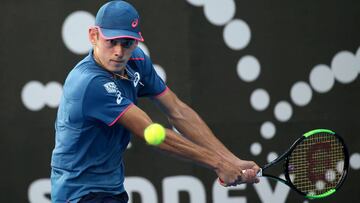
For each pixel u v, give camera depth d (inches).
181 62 783.7
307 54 805.9
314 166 641.0
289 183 579.2
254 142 802.8
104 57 475.2
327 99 812.6
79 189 498.0
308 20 804.0
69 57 764.6
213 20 786.8
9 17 755.4
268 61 799.7
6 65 757.3
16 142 765.9
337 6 808.3
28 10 757.3
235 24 791.1
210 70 789.2
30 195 772.0
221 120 794.2
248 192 805.9
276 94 803.4
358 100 816.9
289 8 799.7
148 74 540.7
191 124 561.6
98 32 476.1
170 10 779.4
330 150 642.8
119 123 480.1
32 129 767.1
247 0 791.7
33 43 759.7
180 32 781.9
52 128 768.9
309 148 639.8
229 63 792.9
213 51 788.6
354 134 819.4
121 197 518.6
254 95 799.7
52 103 767.7
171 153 499.2
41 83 764.0
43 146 770.2
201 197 796.6
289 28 801.6
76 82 474.3
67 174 498.3
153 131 459.8
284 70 802.8
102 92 470.9
